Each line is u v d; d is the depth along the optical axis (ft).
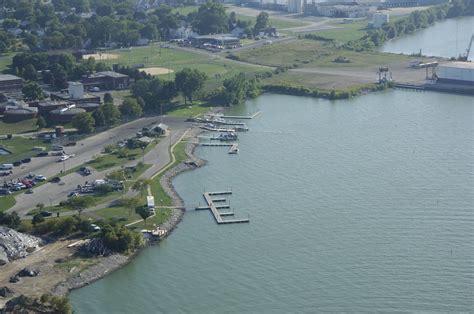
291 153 506.07
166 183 450.30
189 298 320.50
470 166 466.70
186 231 386.32
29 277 334.03
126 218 395.14
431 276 331.57
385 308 307.99
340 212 402.52
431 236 370.12
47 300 306.96
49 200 418.10
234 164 487.20
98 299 321.11
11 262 346.74
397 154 494.18
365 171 463.42
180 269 345.51
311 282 329.31
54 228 375.45
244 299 318.04
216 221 396.16
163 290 327.47
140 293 325.42
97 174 459.32
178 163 484.33
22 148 516.32
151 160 490.49
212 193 434.71
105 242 359.87
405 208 404.57
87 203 400.67
